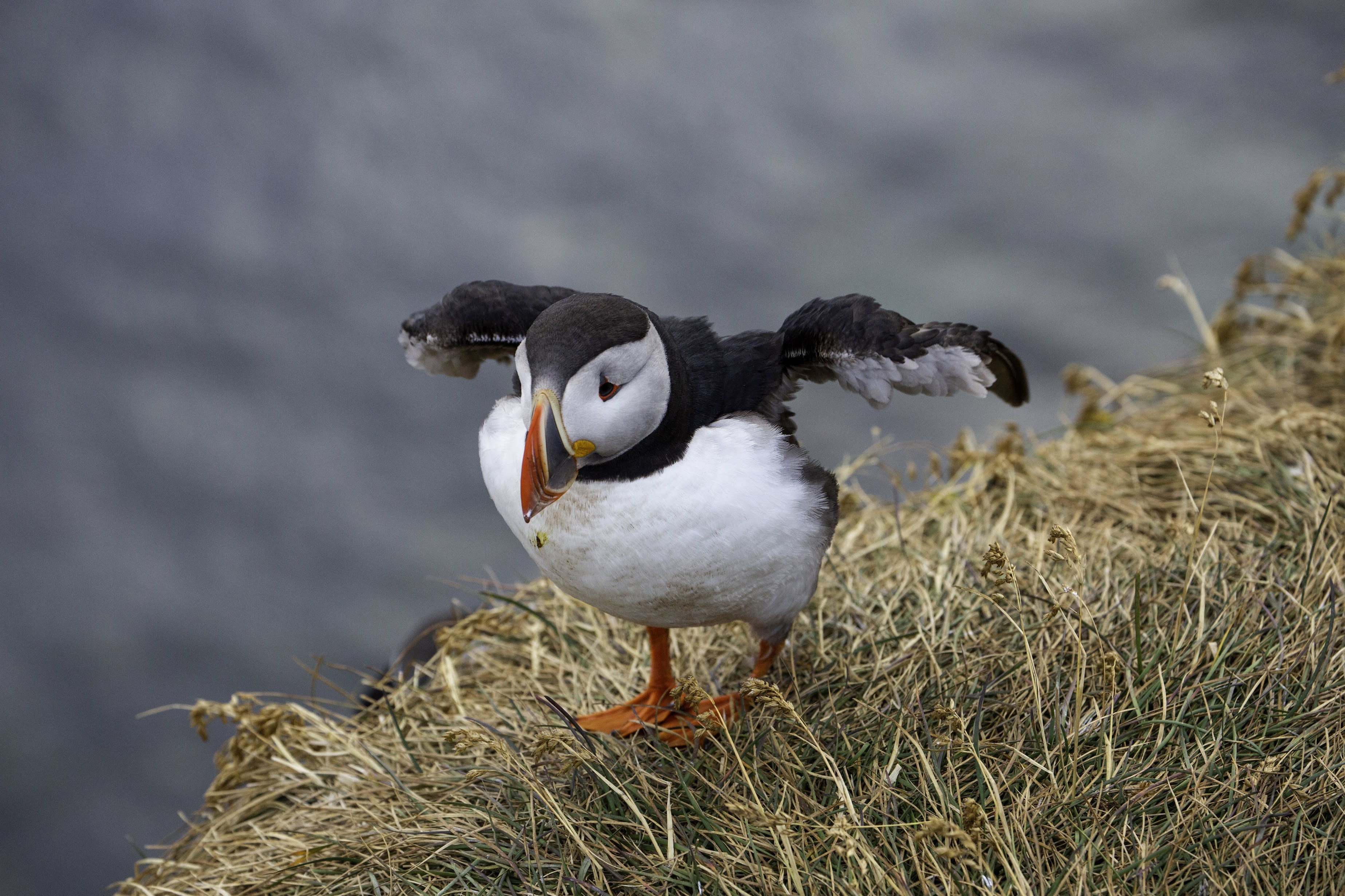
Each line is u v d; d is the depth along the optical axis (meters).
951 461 6.96
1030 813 4.02
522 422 4.27
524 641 5.75
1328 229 9.80
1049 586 5.10
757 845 4.04
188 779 11.07
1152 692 4.43
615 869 4.05
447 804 4.61
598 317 3.78
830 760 4.07
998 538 5.83
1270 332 7.68
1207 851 3.87
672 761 4.43
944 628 5.14
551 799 4.19
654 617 4.40
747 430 4.17
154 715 11.50
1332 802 3.99
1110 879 3.66
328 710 5.59
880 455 7.07
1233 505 5.83
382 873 4.39
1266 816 3.87
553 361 3.71
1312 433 6.03
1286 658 4.52
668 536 4.03
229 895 4.57
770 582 4.29
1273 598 4.93
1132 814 4.02
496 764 4.76
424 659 6.16
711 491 4.02
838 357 4.20
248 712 5.28
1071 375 7.52
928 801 4.07
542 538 4.03
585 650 5.59
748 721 4.56
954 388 4.16
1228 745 4.24
